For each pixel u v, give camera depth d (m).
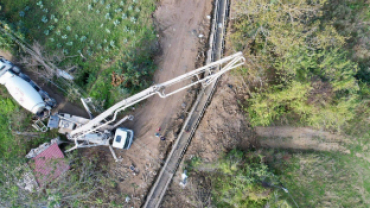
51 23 20.34
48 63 19.86
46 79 19.75
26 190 17.28
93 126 18.27
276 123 19.20
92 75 19.84
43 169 17.86
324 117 18.11
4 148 19.16
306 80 17.94
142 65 19.55
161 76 19.94
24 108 19.42
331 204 18.06
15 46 19.70
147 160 19.58
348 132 18.72
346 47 18.52
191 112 19.73
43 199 16.94
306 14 18.45
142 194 19.31
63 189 17.59
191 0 20.31
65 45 20.12
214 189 18.61
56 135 19.33
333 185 18.34
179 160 19.53
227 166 17.89
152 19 20.05
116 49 19.89
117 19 20.00
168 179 19.44
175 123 19.70
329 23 18.42
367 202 18.25
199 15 20.31
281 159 18.50
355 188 18.41
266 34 18.62
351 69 17.47
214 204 18.39
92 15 20.27
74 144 19.25
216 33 20.25
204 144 19.31
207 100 19.77
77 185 18.02
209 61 20.12
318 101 17.83
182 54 20.05
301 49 18.12
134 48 19.72
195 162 19.05
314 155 18.58
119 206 18.97
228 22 20.17
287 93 17.72
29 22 20.28
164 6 20.17
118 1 20.22
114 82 19.23
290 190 18.11
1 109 19.45
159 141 19.59
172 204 19.16
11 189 16.88
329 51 18.12
